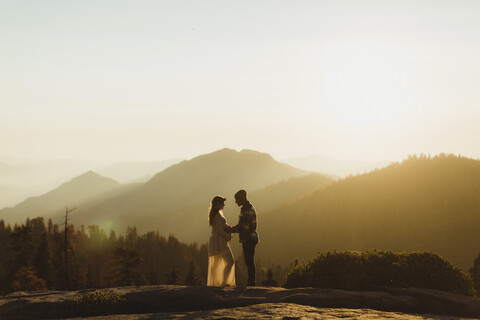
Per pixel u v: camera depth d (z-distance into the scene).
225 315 9.44
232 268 13.55
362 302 11.23
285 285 15.07
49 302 11.30
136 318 9.70
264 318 9.06
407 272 13.47
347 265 13.87
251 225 13.24
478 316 11.34
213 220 13.68
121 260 69.88
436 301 11.85
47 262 80.81
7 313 11.06
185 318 9.38
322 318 9.09
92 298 11.33
